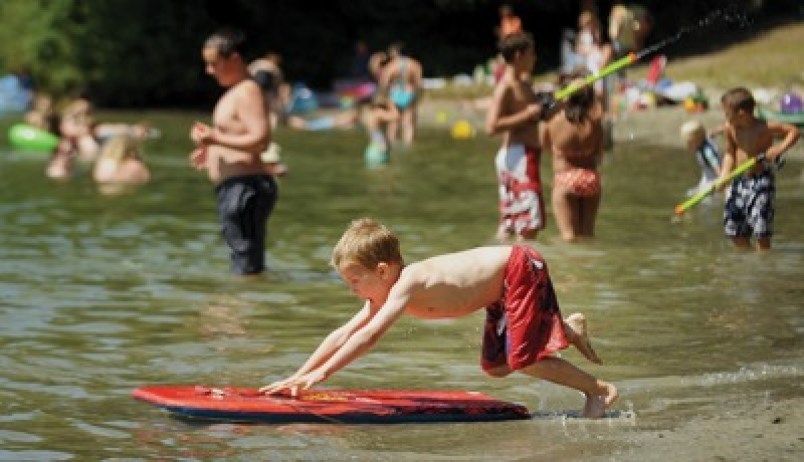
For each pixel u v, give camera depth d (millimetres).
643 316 16578
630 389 13227
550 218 25094
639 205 26328
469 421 12141
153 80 62594
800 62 47250
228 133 19297
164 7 62844
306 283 19188
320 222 25203
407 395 12758
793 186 28000
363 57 63250
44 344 15414
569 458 10883
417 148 41312
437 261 12141
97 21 62250
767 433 11484
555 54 62031
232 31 19250
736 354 14625
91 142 41250
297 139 45594
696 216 24859
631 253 20984
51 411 12562
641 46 44125
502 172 22250
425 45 64375
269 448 11273
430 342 15508
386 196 29125
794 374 13703
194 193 30391
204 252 22000
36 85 63031
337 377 13867
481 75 58625
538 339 12102
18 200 29031
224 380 13805
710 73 47625
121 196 29812
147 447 11352
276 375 14000
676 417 12141
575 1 61969
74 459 11055
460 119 51625
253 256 19750
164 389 12695
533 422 12094
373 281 12234
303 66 65250
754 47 51875
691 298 17641
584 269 19688
